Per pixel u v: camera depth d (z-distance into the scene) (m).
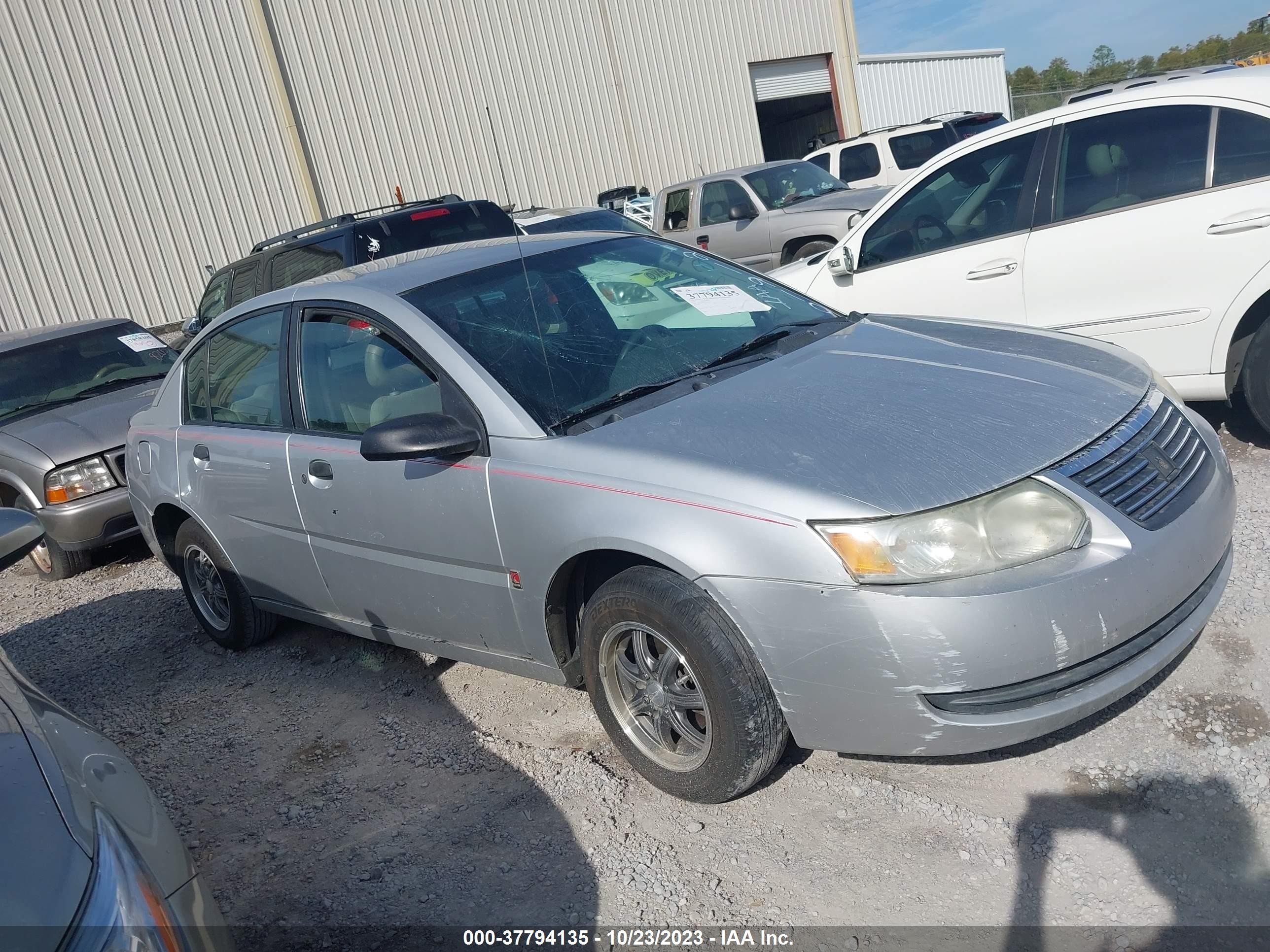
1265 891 2.31
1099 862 2.48
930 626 2.39
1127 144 4.76
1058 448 2.64
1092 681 2.51
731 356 3.45
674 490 2.71
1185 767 2.74
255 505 4.04
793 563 2.51
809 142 25.39
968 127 14.18
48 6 14.74
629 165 20.02
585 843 2.87
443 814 3.14
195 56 15.81
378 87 17.33
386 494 3.42
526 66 18.67
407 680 4.11
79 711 4.44
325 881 2.92
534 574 3.04
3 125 14.52
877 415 2.84
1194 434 3.05
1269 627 3.26
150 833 1.89
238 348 4.22
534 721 3.60
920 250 5.51
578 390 3.21
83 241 15.16
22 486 6.18
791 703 2.62
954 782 2.87
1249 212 4.34
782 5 21.72
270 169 16.53
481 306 3.49
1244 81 4.48
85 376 7.31
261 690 4.29
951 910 2.42
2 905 1.53
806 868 2.63
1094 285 4.85
